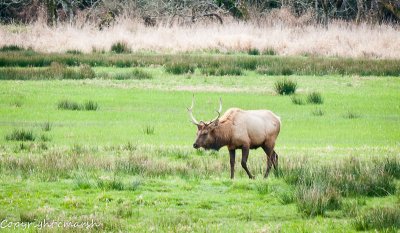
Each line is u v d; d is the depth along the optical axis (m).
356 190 52.88
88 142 80.06
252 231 43.03
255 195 52.59
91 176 57.53
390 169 59.22
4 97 108.50
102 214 46.34
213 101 108.69
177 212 48.12
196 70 139.00
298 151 74.38
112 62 144.50
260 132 60.59
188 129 89.69
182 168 60.97
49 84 121.19
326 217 47.38
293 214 47.94
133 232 42.72
